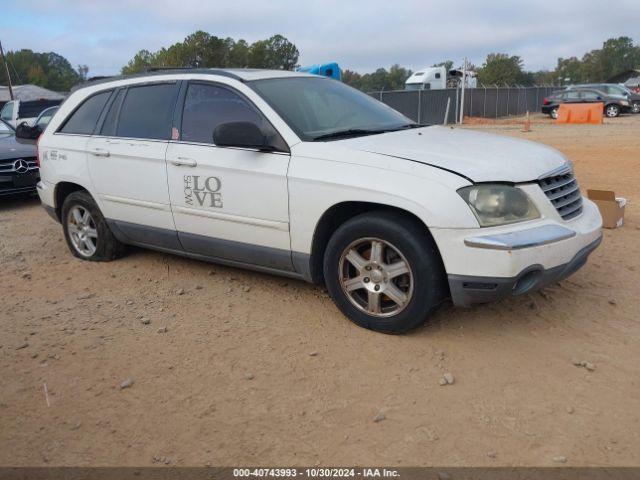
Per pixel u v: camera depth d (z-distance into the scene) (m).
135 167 5.19
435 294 3.86
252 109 4.57
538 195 3.86
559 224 3.89
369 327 4.16
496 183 3.75
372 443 3.03
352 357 3.86
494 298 3.73
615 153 13.20
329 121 4.70
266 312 4.61
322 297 4.84
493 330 4.15
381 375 3.64
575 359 3.71
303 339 4.14
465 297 3.75
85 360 3.96
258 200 4.43
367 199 3.90
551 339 4.00
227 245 4.75
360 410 3.30
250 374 3.69
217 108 4.78
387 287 4.02
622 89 30.22
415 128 4.94
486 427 3.11
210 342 4.16
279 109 4.49
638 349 3.84
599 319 4.28
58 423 3.29
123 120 5.43
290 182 4.23
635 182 9.55
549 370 3.63
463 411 3.25
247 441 3.08
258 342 4.12
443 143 4.30
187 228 4.98
